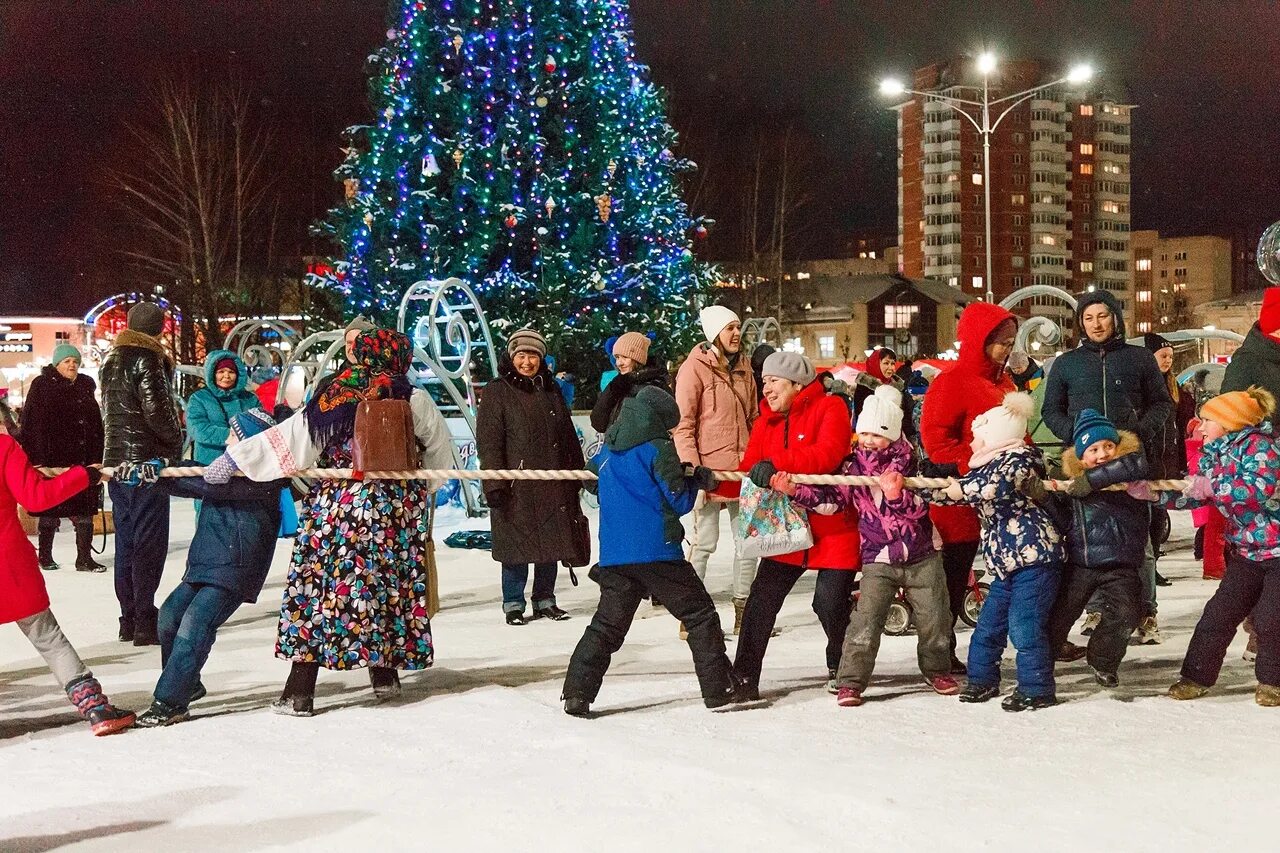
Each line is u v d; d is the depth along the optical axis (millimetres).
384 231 20875
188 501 20094
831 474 5719
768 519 5648
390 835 3822
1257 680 5555
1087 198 131500
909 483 5578
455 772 4551
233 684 6523
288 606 5566
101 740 5250
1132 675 6348
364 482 5605
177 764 4793
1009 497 5508
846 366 8641
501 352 20406
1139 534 5703
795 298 48625
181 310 34750
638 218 21750
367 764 4711
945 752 4656
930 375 13203
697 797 4082
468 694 5867
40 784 4559
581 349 20812
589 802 4074
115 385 7848
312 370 17609
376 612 5570
